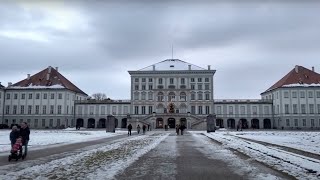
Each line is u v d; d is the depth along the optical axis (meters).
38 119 112.06
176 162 17.64
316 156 20.34
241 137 43.75
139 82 117.44
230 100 118.25
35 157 19.42
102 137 44.22
